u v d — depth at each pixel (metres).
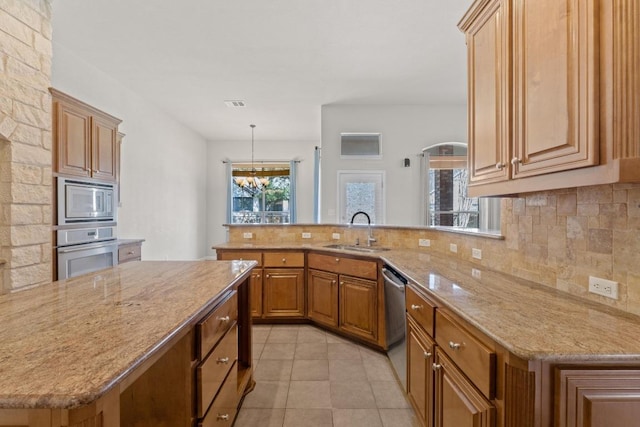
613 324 1.05
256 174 7.74
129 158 4.43
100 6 2.59
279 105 5.06
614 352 0.86
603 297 1.25
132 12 2.68
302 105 5.05
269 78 4.04
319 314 3.21
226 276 1.74
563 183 1.08
